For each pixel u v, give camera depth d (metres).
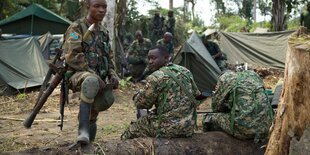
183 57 9.16
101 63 3.74
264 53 13.12
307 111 2.98
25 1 22.06
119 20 11.05
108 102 3.79
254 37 13.39
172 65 4.09
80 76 3.51
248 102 4.00
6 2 20.88
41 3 22.83
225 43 13.58
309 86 2.94
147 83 3.94
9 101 8.31
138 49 11.04
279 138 3.24
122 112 7.31
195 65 9.15
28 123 3.76
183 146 3.85
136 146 3.75
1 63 9.35
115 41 10.61
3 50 9.56
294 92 3.03
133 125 4.22
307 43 3.06
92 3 3.67
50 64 3.66
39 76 9.80
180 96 3.94
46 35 12.88
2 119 6.68
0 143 5.00
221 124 4.19
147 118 4.06
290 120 3.11
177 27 23.41
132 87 9.81
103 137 5.28
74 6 22.89
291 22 21.61
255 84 4.09
